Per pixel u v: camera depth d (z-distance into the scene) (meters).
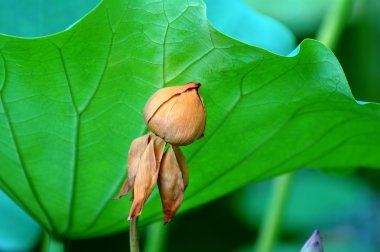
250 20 1.45
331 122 1.21
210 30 1.09
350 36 1.85
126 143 1.17
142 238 1.79
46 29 1.37
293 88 1.14
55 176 1.19
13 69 1.11
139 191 1.06
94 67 1.12
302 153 1.25
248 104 1.16
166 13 1.09
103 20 1.08
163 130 1.06
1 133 1.16
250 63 1.11
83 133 1.16
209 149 1.20
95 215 1.23
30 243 1.47
